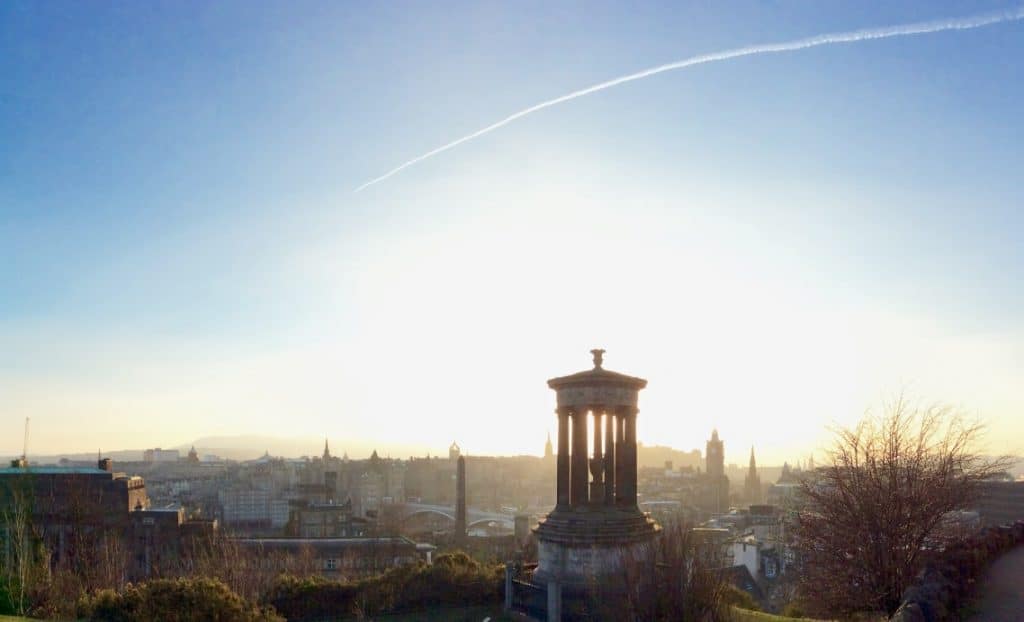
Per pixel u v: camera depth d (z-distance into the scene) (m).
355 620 46.00
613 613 38.94
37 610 45.72
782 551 81.75
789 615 50.62
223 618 40.41
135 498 112.12
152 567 90.50
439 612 47.03
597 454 47.03
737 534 144.62
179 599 40.50
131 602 41.38
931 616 26.58
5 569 48.53
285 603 46.88
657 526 46.16
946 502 41.97
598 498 46.44
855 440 44.22
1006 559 37.28
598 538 43.59
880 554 40.50
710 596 39.38
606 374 46.19
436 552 115.81
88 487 99.69
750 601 50.69
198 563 77.50
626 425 46.97
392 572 50.03
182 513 113.50
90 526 93.25
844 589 41.19
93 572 66.44
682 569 39.44
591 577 42.03
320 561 100.81
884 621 37.69
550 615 41.31
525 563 54.59
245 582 57.88
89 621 41.38
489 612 46.75
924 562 37.50
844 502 42.78
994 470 45.78
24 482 72.19
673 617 38.00
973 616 28.11
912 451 43.31
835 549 42.41
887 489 42.12
